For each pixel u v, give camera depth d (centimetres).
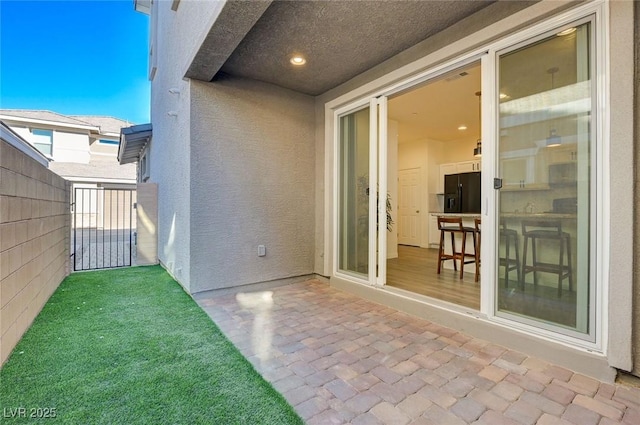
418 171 845
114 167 1470
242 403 174
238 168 405
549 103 232
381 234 376
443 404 178
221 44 304
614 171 198
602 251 207
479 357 233
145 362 217
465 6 263
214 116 388
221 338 260
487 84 267
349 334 274
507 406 177
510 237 254
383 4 261
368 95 389
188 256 375
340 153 437
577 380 203
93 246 882
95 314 311
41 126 1323
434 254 695
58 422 156
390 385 196
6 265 219
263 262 425
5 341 216
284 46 329
